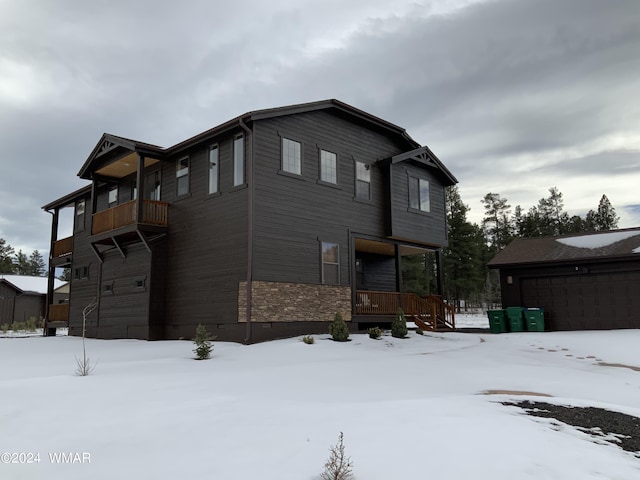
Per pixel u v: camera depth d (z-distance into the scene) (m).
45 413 5.42
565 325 18.27
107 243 18.77
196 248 15.87
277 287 14.27
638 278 17.00
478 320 31.45
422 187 20.19
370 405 5.74
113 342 15.83
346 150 17.36
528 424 5.12
